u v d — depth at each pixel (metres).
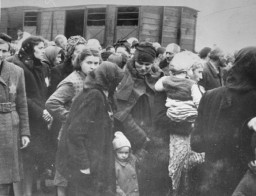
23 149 4.44
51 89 4.69
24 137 4.15
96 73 3.47
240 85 3.00
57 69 4.69
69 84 3.92
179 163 3.71
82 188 3.45
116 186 3.81
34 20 5.90
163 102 3.81
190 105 3.66
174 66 3.74
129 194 3.83
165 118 3.77
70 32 5.79
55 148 4.52
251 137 2.96
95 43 4.56
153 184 3.88
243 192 2.89
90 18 5.70
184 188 3.68
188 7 5.16
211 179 3.12
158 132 3.83
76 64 3.96
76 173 3.41
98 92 3.43
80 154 3.35
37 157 4.57
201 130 3.14
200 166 3.55
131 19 5.48
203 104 3.14
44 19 5.87
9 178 4.02
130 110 3.91
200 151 3.21
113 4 5.56
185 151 3.70
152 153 3.86
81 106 3.41
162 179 3.85
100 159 3.43
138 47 3.99
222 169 3.06
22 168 4.23
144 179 3.91
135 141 3.90
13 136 4.04
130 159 3.87
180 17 5.21
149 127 3.90
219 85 4.32
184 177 3.70
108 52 5.15
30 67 4.54
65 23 5.78
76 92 3.93
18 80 4.12
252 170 2.87
